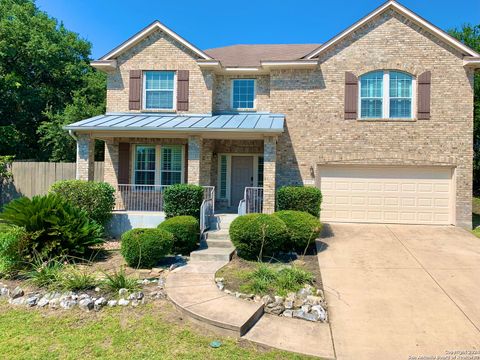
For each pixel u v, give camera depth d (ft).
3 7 80.64
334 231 38.60
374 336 16.05
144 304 19.15
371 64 43.55
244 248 27.20
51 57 85.92
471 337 15.96
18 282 22.26
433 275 24.36
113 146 48.11
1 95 76.89
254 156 49.08
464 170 41.83
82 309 18.48
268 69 46.32
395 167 43.29
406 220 43.06
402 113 43.24
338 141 44.01
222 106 48.98
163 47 47.52
